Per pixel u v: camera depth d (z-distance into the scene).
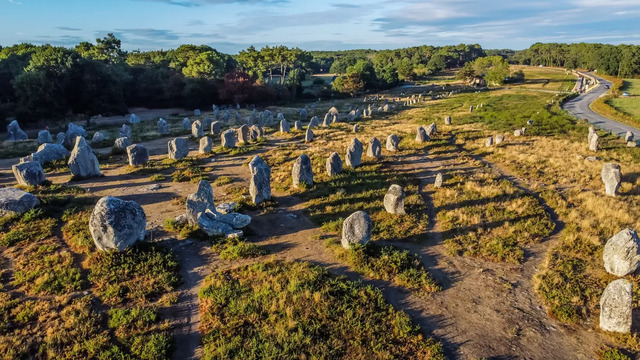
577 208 20.88
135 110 77.38
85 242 15.70
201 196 18.05
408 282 13.88
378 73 120.25
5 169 29.83
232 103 82.38
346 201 21.59
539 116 53.31
